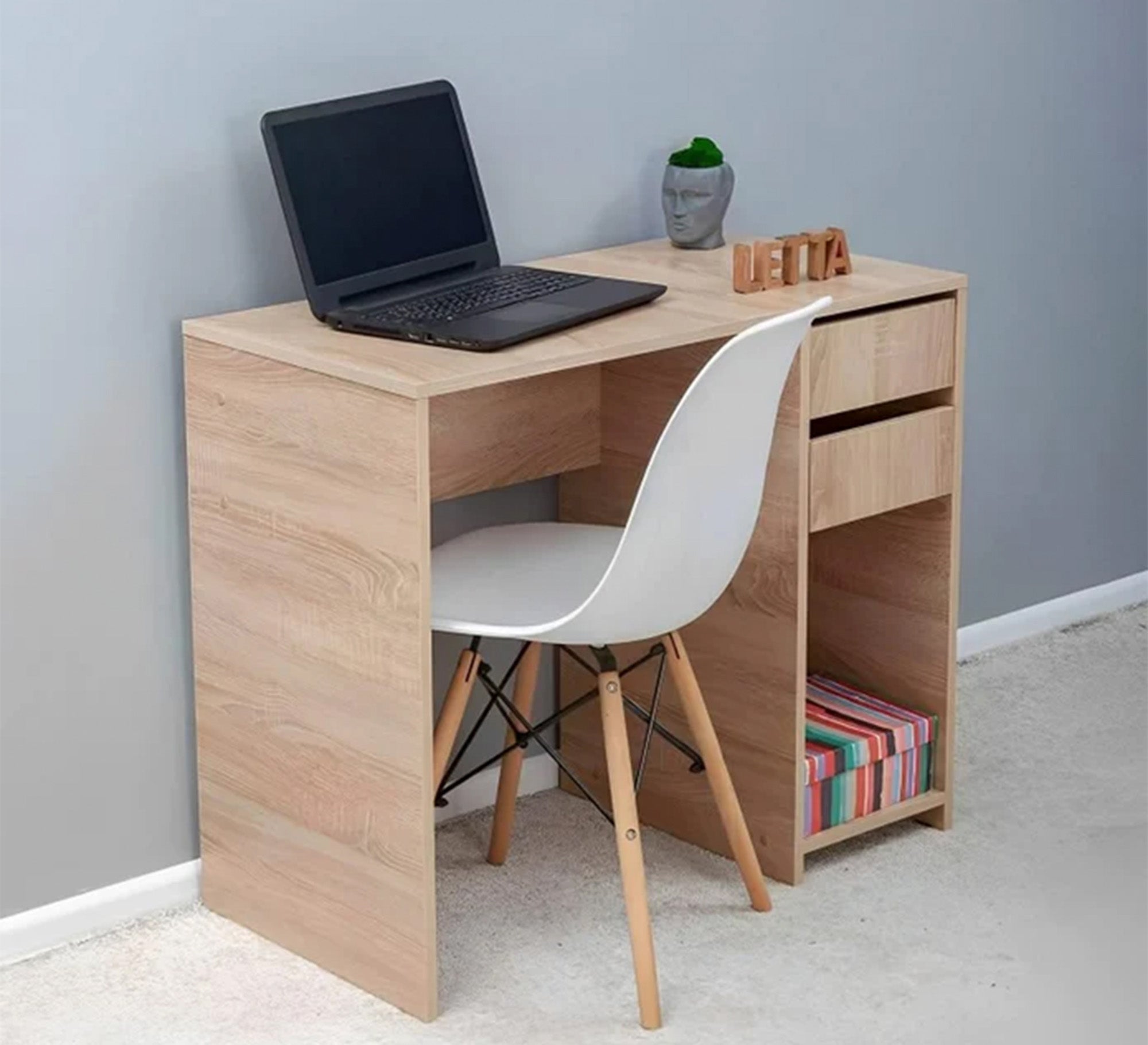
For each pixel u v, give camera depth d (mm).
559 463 2680
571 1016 2287
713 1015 2285
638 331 2328
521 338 2246
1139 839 2734
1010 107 3283
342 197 2391
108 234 2324
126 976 2377
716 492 2203
